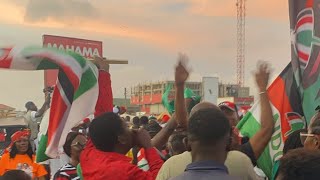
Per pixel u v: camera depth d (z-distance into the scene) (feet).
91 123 10.82
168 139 14.11
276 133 16.85
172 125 14.02
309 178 6.93
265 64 12.34
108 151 10.63
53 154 15.99
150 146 11.39
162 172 9.82
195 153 7.63
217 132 7.50
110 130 10.55
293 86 17.40
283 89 17.38
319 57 17.44
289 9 18.24
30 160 20.79
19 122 47.57
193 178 7.27
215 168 7.35
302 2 18.01
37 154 17.39
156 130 21.75
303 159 7.02
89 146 11.29
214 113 7.67
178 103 13.14
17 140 20.72
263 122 11.80
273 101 17.29
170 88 27.07
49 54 15.87
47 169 20.39
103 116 10.78
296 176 7.02
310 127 12.29
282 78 17.52
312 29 17.72
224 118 7.67
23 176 10.49
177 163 9.67
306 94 17.33
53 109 16.17
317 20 17.66
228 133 7.74
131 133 11.10
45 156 17.35
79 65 16.07
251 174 9.48
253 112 16.51
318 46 17.52
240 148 11.71
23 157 20.72
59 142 15.92
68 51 16.16
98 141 10.59
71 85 16.06
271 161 16.10
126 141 10.80
